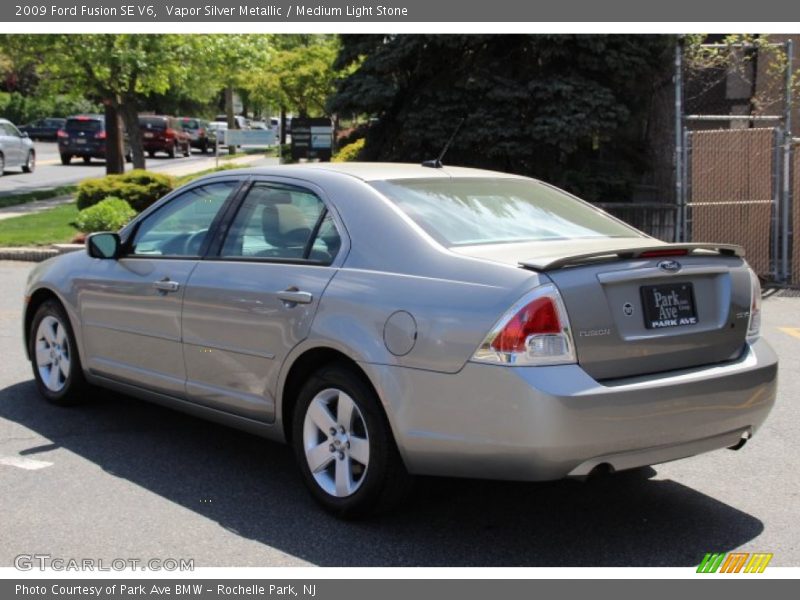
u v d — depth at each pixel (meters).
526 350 3.84
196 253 5.37
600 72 13.37
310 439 4.64
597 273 4.01
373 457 4.31
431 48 13.76
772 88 14.86
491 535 4.41
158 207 5.80
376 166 5.19
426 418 4.06
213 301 5.06
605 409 3.86
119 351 5.80
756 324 4.61
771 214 12.12
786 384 7.15
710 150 12.54
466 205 4.78
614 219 5.23
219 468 5.30
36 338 6.57
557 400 3.78
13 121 56.66
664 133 14.04
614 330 4.00
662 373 4.14
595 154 14.64
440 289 4.12
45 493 4.88
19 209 20.05
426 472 4.17
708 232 12.66
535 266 3.94
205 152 48.50
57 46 19.89
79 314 6.09
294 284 4.66
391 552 4.21
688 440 4.15
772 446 5.73
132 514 4.61
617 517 4.64
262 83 33.66
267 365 4.77
